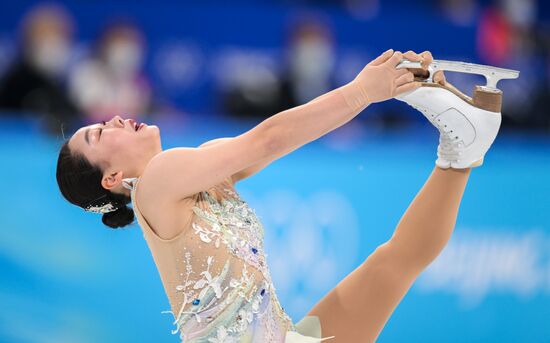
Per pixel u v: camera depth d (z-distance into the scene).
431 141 21.75
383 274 10.99
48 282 16.12
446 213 10.88
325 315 11.00
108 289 16.28
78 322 16.16
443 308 17.17
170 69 22.81
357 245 16.88
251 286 10.10
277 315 10.54
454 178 10.77
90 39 22.80
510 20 24.84
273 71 22.45
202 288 10.00
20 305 16.06
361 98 9.70
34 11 22.25
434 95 10.07
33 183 16.17
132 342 16.28
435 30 23.97
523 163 17.89
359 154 17.25
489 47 24.30
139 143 10.67
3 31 22.69
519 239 17.59
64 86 20.84
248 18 23.28
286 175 16.72
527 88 23.62
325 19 23.31
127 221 11.33
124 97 21.27
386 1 26.20
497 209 17.53
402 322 17.12
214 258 9.95
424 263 11.05
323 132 9.68
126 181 10.37
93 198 10.87
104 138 10.62
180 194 9.70
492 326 17.33
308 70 22.27
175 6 23.06
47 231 16.16
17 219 16.09
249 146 9.59
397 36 23.73
